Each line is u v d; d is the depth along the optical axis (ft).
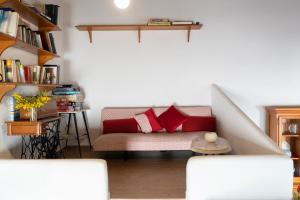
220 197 5.94
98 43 14.94
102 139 12.46
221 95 13.04
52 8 11.83
